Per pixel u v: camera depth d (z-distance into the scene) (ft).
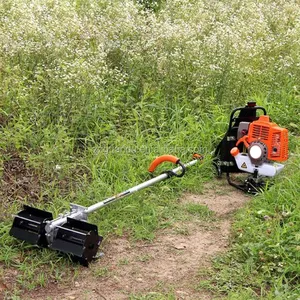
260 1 18.57
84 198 9.28
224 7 17.61
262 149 9.82
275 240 8.01
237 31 15.07
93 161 10.27
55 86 11.09
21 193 9.36
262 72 14.29
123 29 13.60
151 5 17.80
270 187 9.84
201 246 8.42
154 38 13.17
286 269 7.51
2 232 8.20
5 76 11.44
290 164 10.86
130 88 12.39
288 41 15.70
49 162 9.91
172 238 8.63
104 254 8.09
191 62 12.93
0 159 9.84
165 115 12.17
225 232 8.83
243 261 7.93
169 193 9.92
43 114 10.91
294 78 14.57
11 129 10.61
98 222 8.74
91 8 15.19
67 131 10.91
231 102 13.03
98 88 11.70
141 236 8.55
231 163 10.48
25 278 7.44
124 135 11.43
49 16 13.43
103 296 7.18
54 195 9.34
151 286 7.42
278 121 13.00
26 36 12.23
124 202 9.25
